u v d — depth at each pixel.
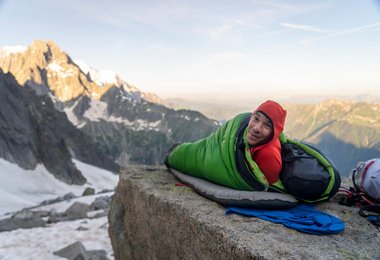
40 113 135.88
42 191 93.62
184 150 5.90
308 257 3.10
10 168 95.00
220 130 5.20
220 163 4.77
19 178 92.88
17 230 15.42
